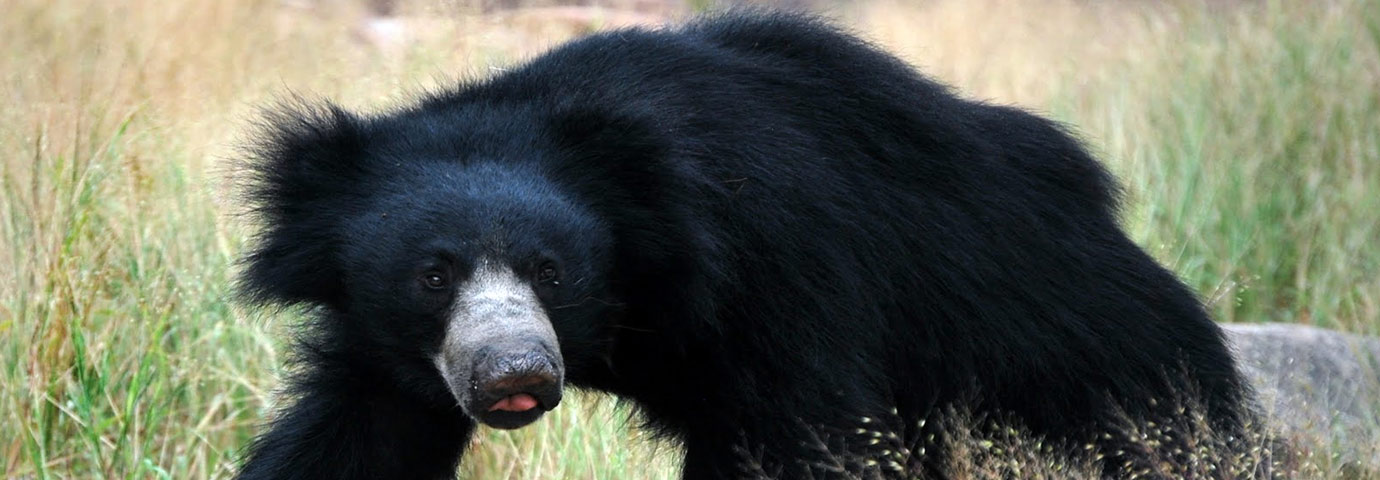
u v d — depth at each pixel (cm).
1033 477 1020
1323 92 2003
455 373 859
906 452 995
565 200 920
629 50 1002
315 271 957
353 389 1001
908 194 1013
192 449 1357
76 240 1380
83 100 1523
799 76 1013
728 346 959
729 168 953
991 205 1041
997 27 2638
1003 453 1020
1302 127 1956
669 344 969
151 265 1449
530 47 2255
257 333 1395
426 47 1998
